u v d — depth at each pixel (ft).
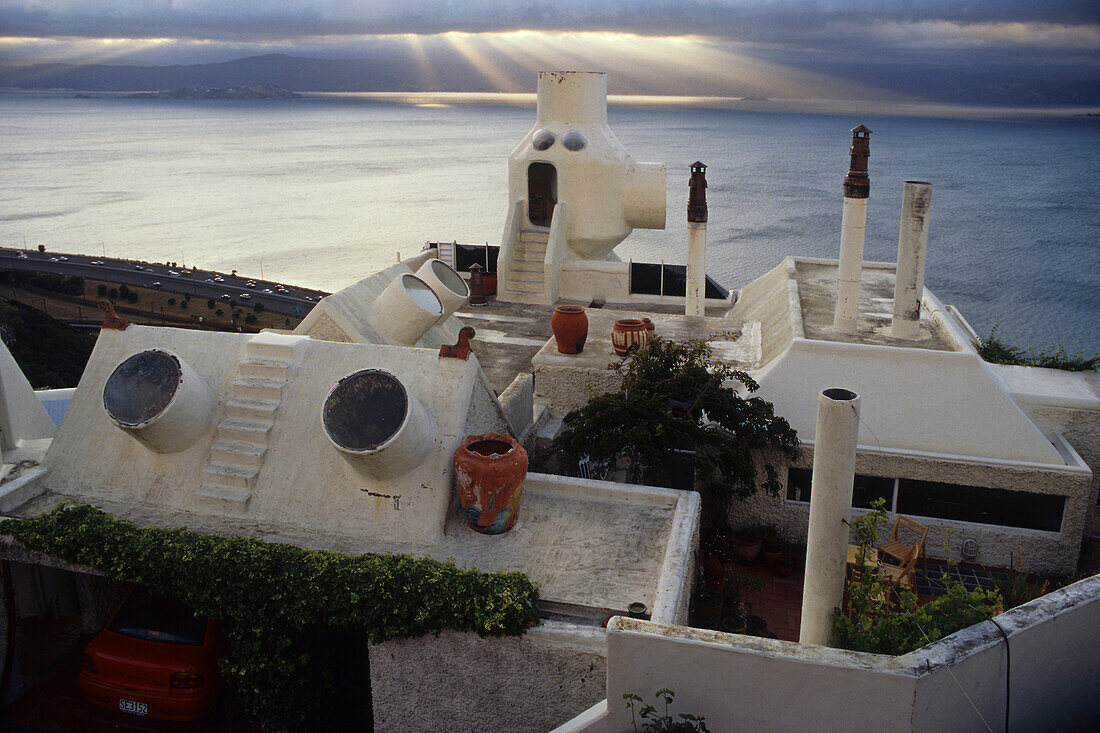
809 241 473.67
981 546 41.70
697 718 21.74
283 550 26.73
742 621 35.29
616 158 76.18
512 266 77.00
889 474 42.06
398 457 28.58
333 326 45.75
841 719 20.88
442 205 641.81
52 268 296.51
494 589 24.93
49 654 32.30
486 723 25.66
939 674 20.49
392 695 26.14
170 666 28.04
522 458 28.91
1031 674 22.65
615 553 28.71
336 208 628.69
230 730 28.58
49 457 32.65
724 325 57.36
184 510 30.71
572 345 50.70
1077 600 23.29
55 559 28.17
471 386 31.45
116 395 30.58
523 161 76.28
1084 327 307.78
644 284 77.92
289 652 26.63
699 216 61.41
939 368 42.39
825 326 48.55
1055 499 40.78
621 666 22.04
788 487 43.37
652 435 38.11
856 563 29.60
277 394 31.96
